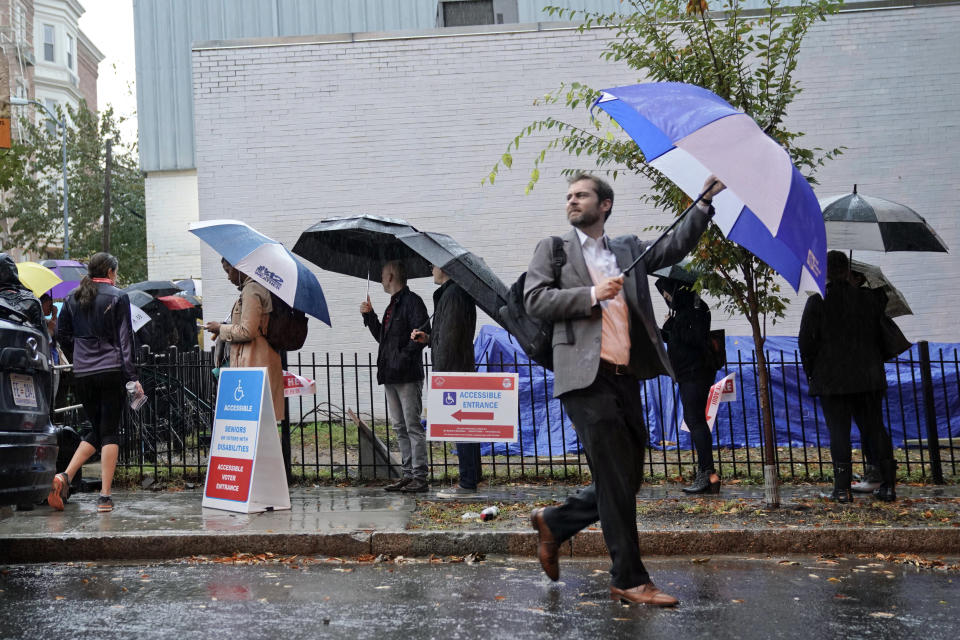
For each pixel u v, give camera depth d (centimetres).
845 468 702
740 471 877
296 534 586
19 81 3925
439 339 769
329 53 1474
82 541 579
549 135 1461
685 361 760
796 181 414
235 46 1473
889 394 1127
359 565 554
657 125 423
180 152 2236
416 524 611
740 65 677
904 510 650
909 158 1436
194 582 502
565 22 1470
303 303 740
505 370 1166
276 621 416
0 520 629
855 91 1441
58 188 3288
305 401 1438
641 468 457
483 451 1106
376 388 1446
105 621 417
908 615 423
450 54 1473
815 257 414
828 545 581
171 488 831
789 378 1126
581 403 438
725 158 408
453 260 728
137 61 2217
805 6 673
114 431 708
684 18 695
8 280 627
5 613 432
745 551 581
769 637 386
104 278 724
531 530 585
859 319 702
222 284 1467
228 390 708
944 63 1441
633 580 443
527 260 1455
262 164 1472
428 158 1468
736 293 698
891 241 744
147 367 913
